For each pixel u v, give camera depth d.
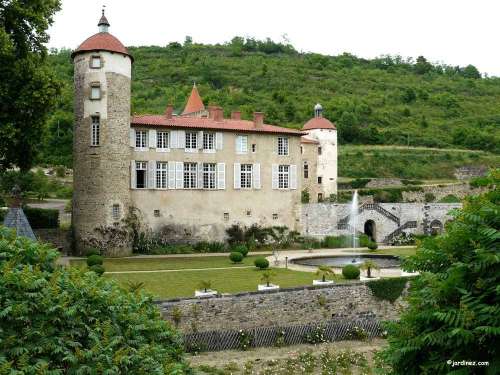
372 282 30.31
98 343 10.43
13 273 10.39
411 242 62.09
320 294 28.84
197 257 47.50
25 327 10.10
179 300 25.33
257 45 183.12
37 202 65.44
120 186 48.25
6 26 36.31
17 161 38.78
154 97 108.94
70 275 11.91
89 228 47.06
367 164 92.56
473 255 9.86
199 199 53.72
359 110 115.12
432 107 127.56
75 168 48.28
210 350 25.19
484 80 161.25
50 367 9.98
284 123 100.38
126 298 13.05
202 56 153.38
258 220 56.56
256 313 27.03
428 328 10.10
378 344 27.19
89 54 47.81
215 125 55.00
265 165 57.22
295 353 25.30
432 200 79.06
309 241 57.50
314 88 129.75
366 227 64.00
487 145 104.88
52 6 38.75
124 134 48.72
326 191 72.75
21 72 36.00
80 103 48.06
